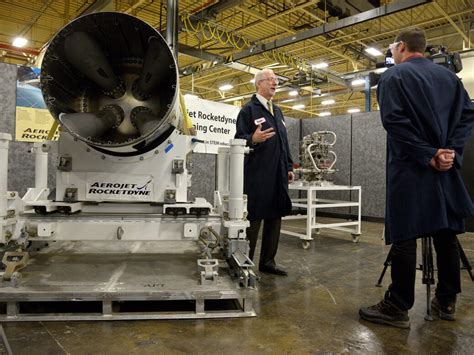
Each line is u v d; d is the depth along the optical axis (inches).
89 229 76.1
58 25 289.0
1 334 47.4
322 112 620.1
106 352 56.1
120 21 69.7
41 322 66.3
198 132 198.1
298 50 328.2
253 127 102.7
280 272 106.3
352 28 286.0
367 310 72.6
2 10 261.9
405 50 73.5
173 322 68.5
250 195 101.7
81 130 69.6
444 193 66.8
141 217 77.4
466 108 71.2
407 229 65.9
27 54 315.0
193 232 77.5
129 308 73.9
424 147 63.5
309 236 147.1
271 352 57.7
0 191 69.9
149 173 78.6
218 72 394.6
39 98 158.1
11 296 65.5
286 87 343.3
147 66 72.6
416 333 66.5
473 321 72.9
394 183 68.1
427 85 66.8
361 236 180.7
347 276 105.9
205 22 222.7
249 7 248.5
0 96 149.2
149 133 67.3
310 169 179.6
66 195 76.2
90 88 80.3
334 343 61.6
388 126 66.0
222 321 69.9
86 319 67.3
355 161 247.3
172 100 66.9
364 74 314.7
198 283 73.8
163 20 259.1
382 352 58.6
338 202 193.6
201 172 208.7
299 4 225.0
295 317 73.3
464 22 283.1
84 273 79.0
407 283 68.2
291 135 274.2
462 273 111.4
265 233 108.6
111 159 77.4
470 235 181.9
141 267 84.7
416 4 177.6
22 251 76.7
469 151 134.5
